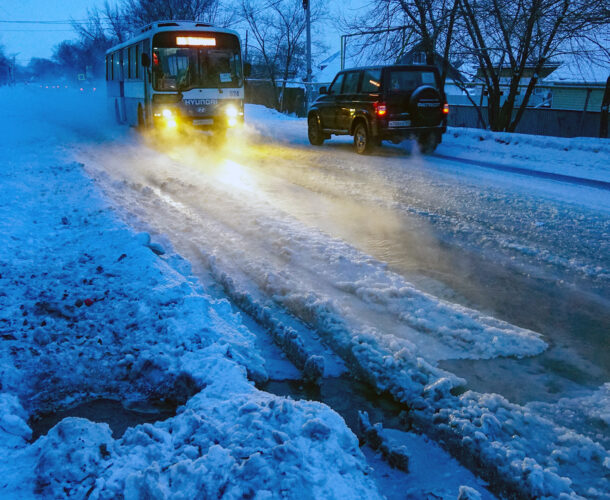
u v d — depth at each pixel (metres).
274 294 4.57
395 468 2.62
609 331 4.01
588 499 2.34
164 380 3.22
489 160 12.28
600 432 2.81
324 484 2.14
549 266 5.36
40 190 8.12
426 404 3.05
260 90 38.84
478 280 5.01
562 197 8.34
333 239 5.95
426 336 3.84
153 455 2.37
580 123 19.98
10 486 2.21
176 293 4.18
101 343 3.62
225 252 5.66
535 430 2.79
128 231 5.71
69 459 2.29
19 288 4.43
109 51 22.50
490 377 3.37
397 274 5.05
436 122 13.30
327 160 12.31
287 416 2.52
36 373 3.28
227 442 2.40
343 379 3.43
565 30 15.86
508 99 17.89
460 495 2.31
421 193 8.66
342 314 4.14
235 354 3.41
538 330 4.03
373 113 12.83
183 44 14.41
